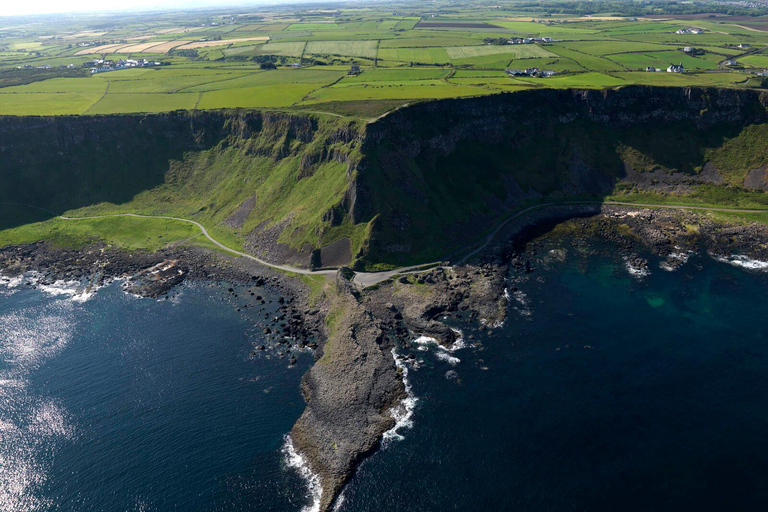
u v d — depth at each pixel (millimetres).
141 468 67250
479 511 60344
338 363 85188
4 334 97375
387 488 63875
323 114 143750
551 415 73812
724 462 65562
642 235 128875
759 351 85812
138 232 137750
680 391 77500
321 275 113812
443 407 76125
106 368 86812
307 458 68562
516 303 102375
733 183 145375
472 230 131250
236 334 95688
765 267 112562
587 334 91750
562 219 139500
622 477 63906
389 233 120812
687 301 101062
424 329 94750
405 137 137000
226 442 71188
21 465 68188
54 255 129125
